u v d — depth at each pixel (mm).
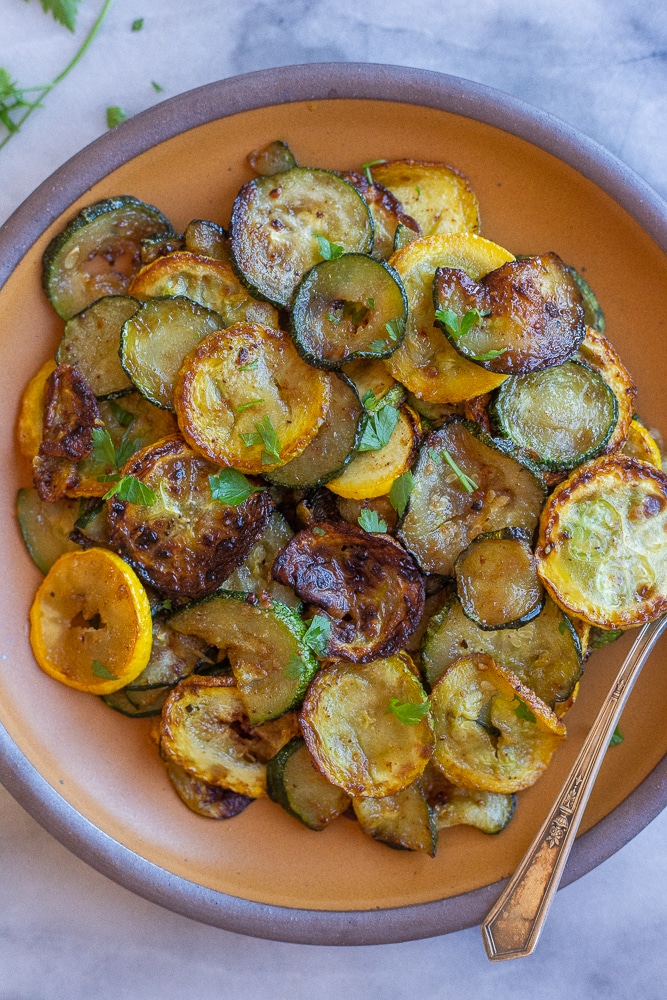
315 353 416
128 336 416
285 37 472
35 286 427
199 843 434
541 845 434
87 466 425
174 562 419
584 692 447
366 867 438
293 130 431
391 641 424
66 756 430
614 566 428
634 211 435
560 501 424
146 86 469
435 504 430
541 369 420
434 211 443
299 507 431
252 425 419
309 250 427
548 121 430
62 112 467
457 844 441
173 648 431
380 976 478
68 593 425
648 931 481
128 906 473
